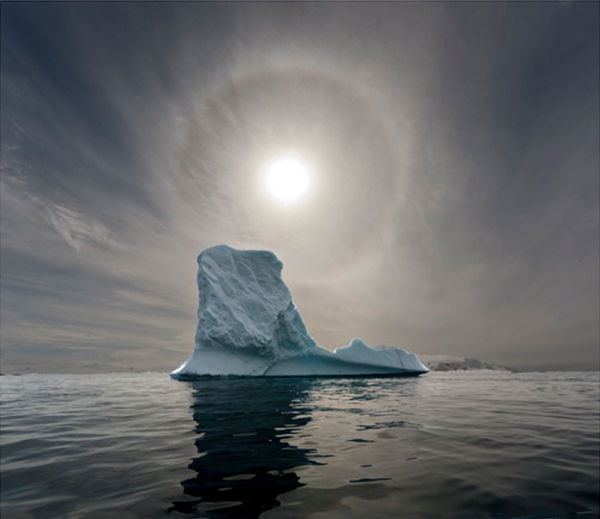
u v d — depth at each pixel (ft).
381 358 78.54
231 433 17.20
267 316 75.41
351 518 8.20
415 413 23.29
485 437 16.12
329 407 26.30
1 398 34.73
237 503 9.09
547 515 8.27
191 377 66.28
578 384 54.08
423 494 9.55
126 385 52.90
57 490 10.03
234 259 85.10
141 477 11.05
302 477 10.94
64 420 21.33
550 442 15.16
